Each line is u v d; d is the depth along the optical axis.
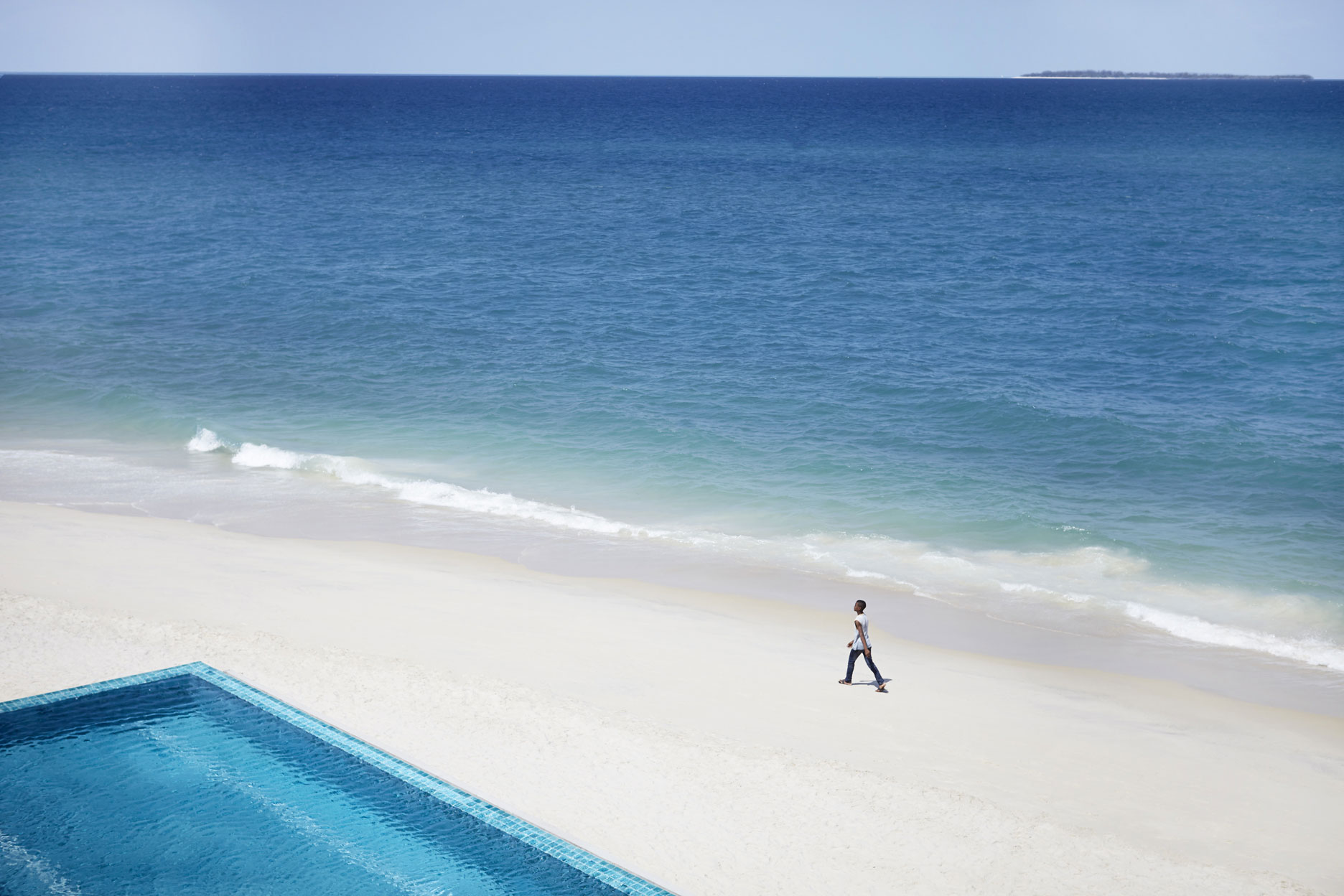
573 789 12.40
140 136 126.12
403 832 11.19
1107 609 19.53
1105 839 11.95
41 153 103.12
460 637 17.12
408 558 21.19
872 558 21.72
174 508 23.73
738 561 21.56
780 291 46.84
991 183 88.31
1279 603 19.66
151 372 34.09
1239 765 14.19
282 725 13.20
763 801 12.37
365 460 27.02
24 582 18.25
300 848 10.87
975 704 15.73
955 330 40.12
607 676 15.98
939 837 11.80
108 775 12.03
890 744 14.27
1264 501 24.38
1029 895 10.84
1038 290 46.72
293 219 65.19
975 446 28.17
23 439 28.31
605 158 111.00
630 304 44.47
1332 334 38.25
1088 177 92.69
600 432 29.22
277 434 28.88
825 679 16.36
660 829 11.66
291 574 19.67
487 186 84.25
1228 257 53.75
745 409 31.11
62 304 42.19
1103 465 26.75
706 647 17.38
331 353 36.78
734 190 83.50
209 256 52.66
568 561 21.42
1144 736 14.95
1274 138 137.88
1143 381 33.62
